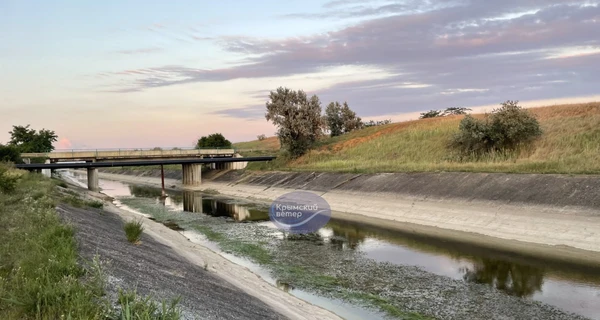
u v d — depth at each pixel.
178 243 23.48
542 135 44.41
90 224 20.38
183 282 12.77
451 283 17.50
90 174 61.97
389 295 16.20
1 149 54.56
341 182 46.31
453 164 43.06
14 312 7.28
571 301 15.24
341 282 17.84
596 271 18.59
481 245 24.02
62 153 59.34
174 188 70.94
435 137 59.31
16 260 10.27
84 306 7.54
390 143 64.31
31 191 27.28
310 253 22.95
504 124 45.00
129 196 57.19
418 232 28.47
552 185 27.64
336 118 99.62
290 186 52.56
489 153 45.59
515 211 27.23
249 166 75.44
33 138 100.69
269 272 19.44
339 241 26.06
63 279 8.64
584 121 44.03
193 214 39.16
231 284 15.21
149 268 13.34
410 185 37.84
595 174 27.17
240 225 32.56
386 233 28.45
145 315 7.47
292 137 72.81
